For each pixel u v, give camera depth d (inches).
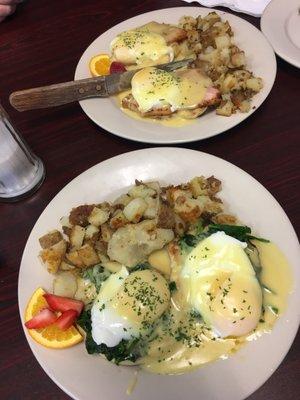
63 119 17.2
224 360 10.9
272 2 18.2
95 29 19.9
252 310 11.1
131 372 11.1
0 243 14.5
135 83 16.2
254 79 15.6
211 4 19.4
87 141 16.5
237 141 15.5
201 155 14.4
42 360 11.2
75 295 12.8
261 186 13.5
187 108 15.7
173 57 18.0
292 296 11.4
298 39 17.1
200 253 12.4
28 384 11.6
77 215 13.6
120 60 17.9
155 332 11.7
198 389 10.5
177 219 13.4
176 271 12.6
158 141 15.0
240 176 13.8
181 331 11.6
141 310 11.6
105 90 16.6
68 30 20.1
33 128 17.1
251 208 13.3
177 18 19.1
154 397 10.5
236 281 11.5
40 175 15.7
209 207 13.3
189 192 13.7
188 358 11.1
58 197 14.3
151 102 15.8
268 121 15.8
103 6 20.7
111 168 14.6
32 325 11.7
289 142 15.2
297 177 14.4
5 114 14.8
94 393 10.7
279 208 13.0
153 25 18.6
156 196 13.7
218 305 11.3
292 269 11.9
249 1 19.0
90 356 11.4
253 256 12.3
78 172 15.7
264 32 17.4
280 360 10.6
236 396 10.3
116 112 16.2
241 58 16.4
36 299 12.4
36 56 19.5
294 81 16.6
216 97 15.6
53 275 13.0
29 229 14.8
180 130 15.3
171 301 12.1
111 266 13.0
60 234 13.6
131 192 13.9
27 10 21.2
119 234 13.1
